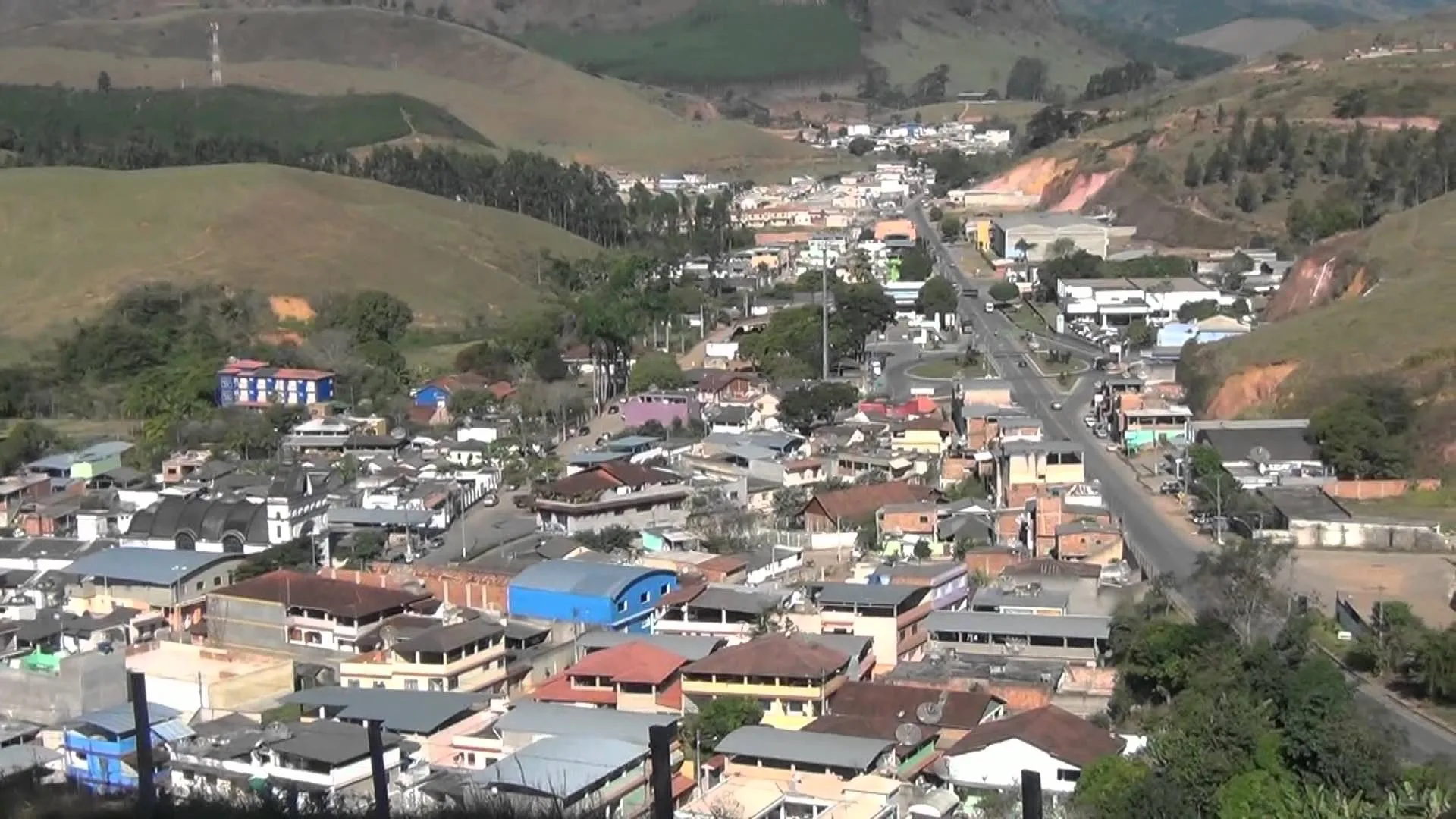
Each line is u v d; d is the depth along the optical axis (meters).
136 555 59.41
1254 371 83.38
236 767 37.31
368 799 25.06
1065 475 68.12
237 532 65.25
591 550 61.78
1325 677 39.09
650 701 43.12
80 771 37.66
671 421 87.81
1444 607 52.66
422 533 66.75
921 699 41.72
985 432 79.31
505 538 66.62
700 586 53.38
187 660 48.38
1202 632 44.47
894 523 63.53
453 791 31.94
